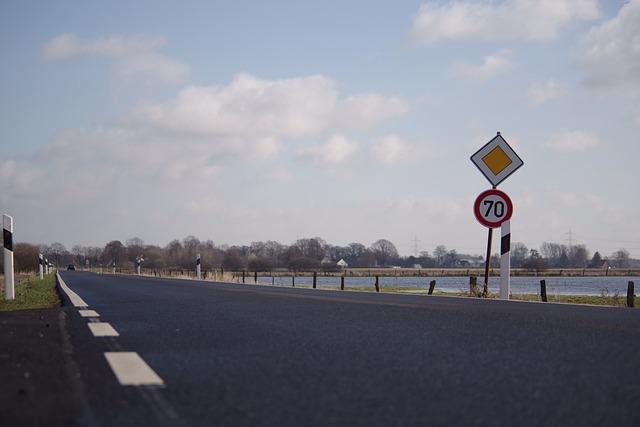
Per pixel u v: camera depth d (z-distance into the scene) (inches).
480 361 229.6
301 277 3582.7
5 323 382.3
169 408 169.0
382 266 5748.0
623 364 221.0
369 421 153.6
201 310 472.7
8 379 208.4
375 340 285.3
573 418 154.8
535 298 781.9
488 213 616.1
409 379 200.5
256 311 452.4
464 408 164.7
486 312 419.8
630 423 150.3
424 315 400.5
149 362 238.5
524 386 188.9
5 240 682.8
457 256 5816.9
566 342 272.1
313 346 270.8
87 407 171.0
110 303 580.1
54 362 240.5
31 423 155.6
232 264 4008.4
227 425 152.0
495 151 625.3
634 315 394.3
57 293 940.0
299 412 162.7
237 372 216.7
